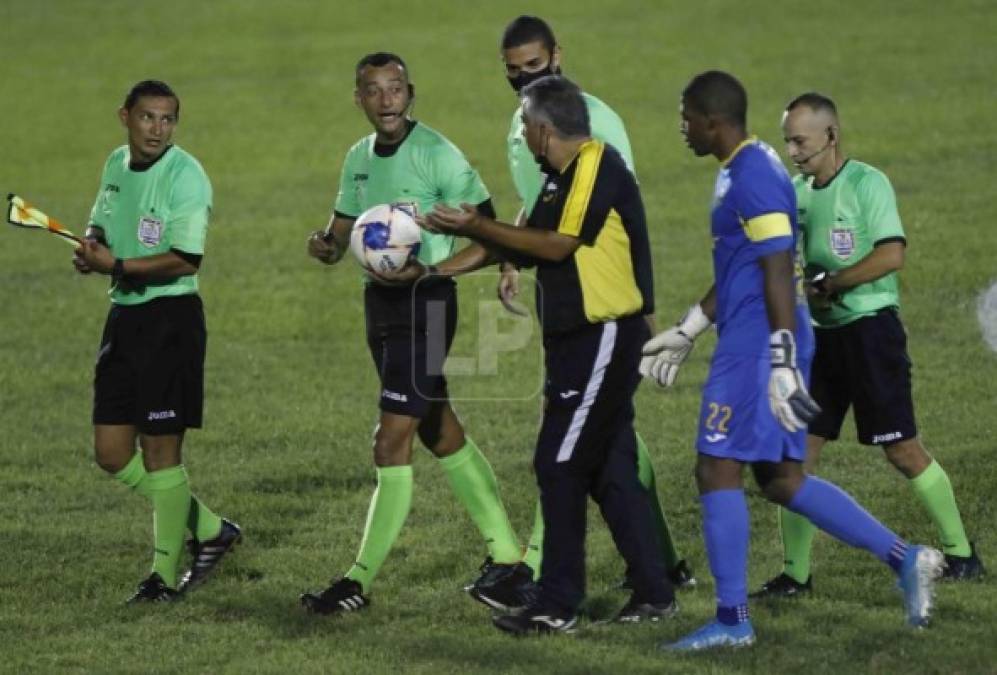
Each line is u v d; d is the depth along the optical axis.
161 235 27.23
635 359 24.25
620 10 116.81
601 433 24.25
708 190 69.69
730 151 22.89
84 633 25.09
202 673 22.95
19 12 129.00
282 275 59.12
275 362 47.56
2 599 27.05
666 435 37.25
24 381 45.97
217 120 92.88
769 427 22.78
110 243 27.66
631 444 24.69
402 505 26.14
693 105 22.88
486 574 26.88
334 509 32.59
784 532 25.78
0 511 33.12
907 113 81.25
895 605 25.19
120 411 27.78
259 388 44.44
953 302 49.50
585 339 24.02
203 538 28.30
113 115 95.75
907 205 62.97
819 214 26.45
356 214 27.95
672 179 72.38
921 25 103.25
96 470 36.69
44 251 65.31
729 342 22.91
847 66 94.00
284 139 87.56
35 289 58.78
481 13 119.50
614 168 23.81
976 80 87.69
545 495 24.39
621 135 26.97
